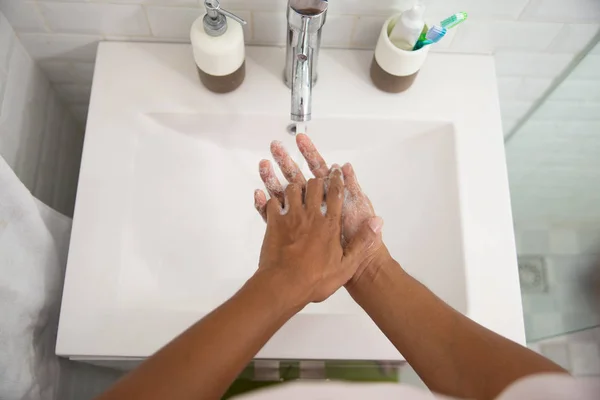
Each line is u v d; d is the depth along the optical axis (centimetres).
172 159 73
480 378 44
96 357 61
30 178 80
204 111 71
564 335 84
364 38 74
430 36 62
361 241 56
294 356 61
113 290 62
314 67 67
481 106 74
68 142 95
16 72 73
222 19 60
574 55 76
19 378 61
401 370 69
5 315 57
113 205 66
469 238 67
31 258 62
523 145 99
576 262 93
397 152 77
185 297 67
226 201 75
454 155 71
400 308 54
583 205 94
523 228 103
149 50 75
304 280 51
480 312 64
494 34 73
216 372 41
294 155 78
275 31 73
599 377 47
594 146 88
